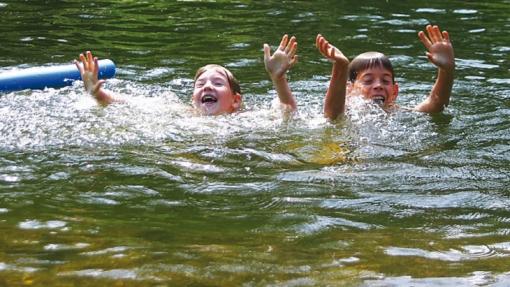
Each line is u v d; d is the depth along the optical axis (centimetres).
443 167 632
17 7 1470
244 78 995
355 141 714
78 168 610
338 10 1478
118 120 766
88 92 842
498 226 501
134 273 411
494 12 1481
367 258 439
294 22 1362
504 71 1026
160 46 1176
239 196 554
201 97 843
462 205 542
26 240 459
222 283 399
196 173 609
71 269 416
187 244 456
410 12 1465
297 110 820
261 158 655
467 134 743
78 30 1282
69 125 737
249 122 780
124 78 982
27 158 631
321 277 409
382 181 594
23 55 1091
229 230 483
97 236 468
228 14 1443
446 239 475
